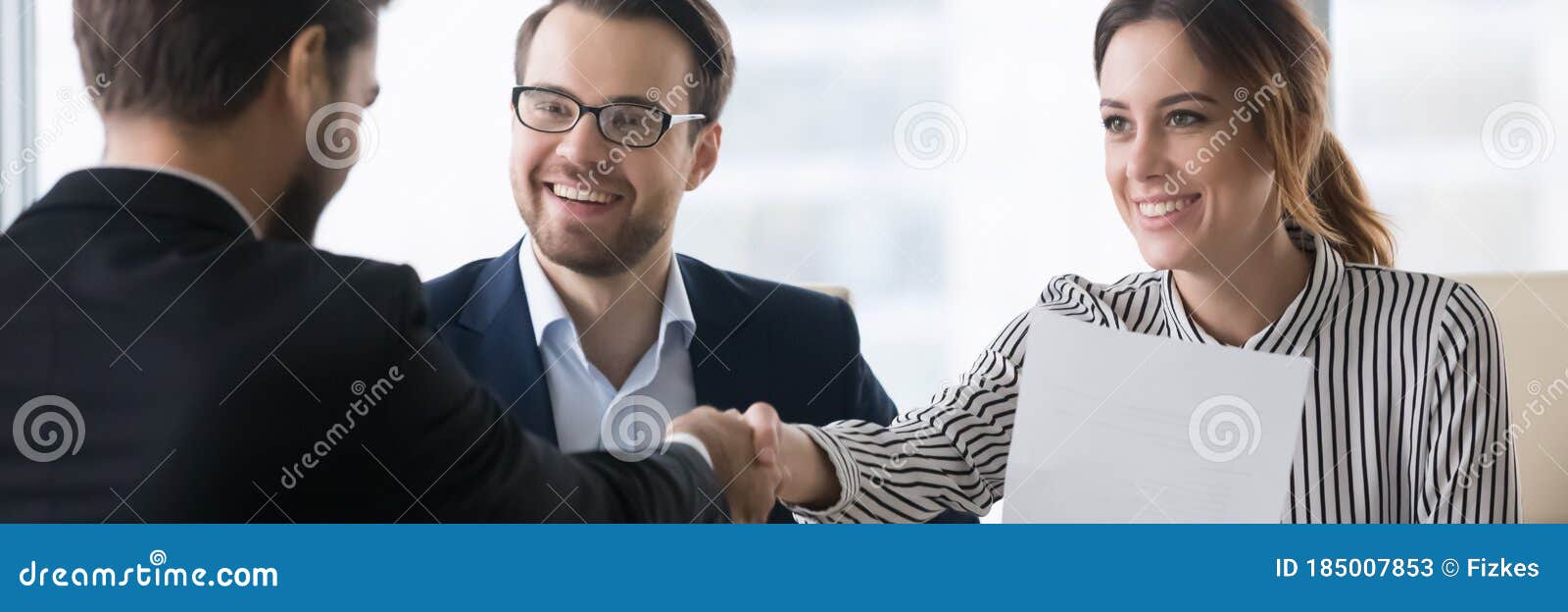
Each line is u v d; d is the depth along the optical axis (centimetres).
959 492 128
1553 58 211
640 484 102
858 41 214
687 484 104
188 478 88
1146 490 104
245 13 97
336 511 92
